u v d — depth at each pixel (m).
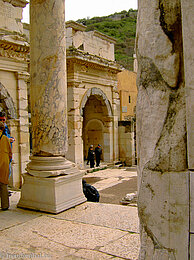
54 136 5.73
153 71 1.78
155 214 1.74
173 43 1.71
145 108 1.83
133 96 27.53
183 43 1.58
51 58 5.67
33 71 5.77
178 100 1.70
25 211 5.46
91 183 15.39
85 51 19.11
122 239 3.94
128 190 13.38
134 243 3.79
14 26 13.28
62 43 5.83
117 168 20.95
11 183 12.86
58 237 4.13
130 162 22.19
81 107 18.41
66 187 5.55
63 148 5.86
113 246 3.73
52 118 5.71
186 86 1.59
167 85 1.73
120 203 9.47
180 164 1.65
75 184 5.81
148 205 1.78
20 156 13.20
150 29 1.78
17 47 12.95
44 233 4.30
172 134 1.70
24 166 13.34
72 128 17.70
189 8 1.54
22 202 5.71
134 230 4.27
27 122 13.58
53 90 5.71
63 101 5.88
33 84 5.79
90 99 22.72
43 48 5.64
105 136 21.88
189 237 1.59
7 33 12.66
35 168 5.60
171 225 1.66
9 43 12.55
